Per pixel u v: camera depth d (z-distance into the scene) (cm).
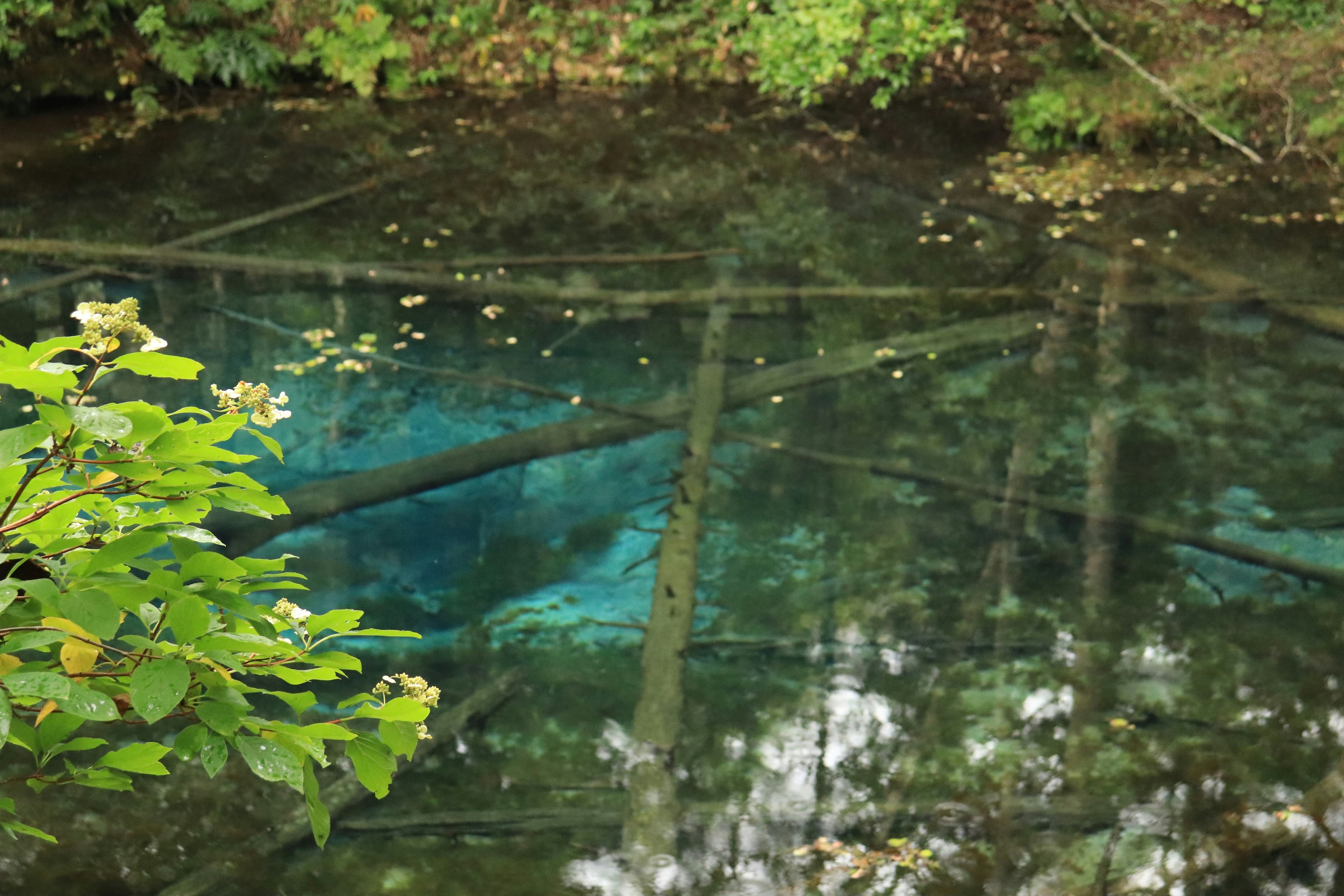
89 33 1434
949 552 668
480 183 1238
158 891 444
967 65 1549
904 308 962
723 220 1145
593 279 1010
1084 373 859
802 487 728
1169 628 604
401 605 619
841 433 789
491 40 1562
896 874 456
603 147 1355
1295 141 1277
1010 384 848
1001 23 1597
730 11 1573
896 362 878
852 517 699
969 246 1082
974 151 1333
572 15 1586
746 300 975
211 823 477
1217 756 519
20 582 138
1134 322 934
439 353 890
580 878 454
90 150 1305
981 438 782
